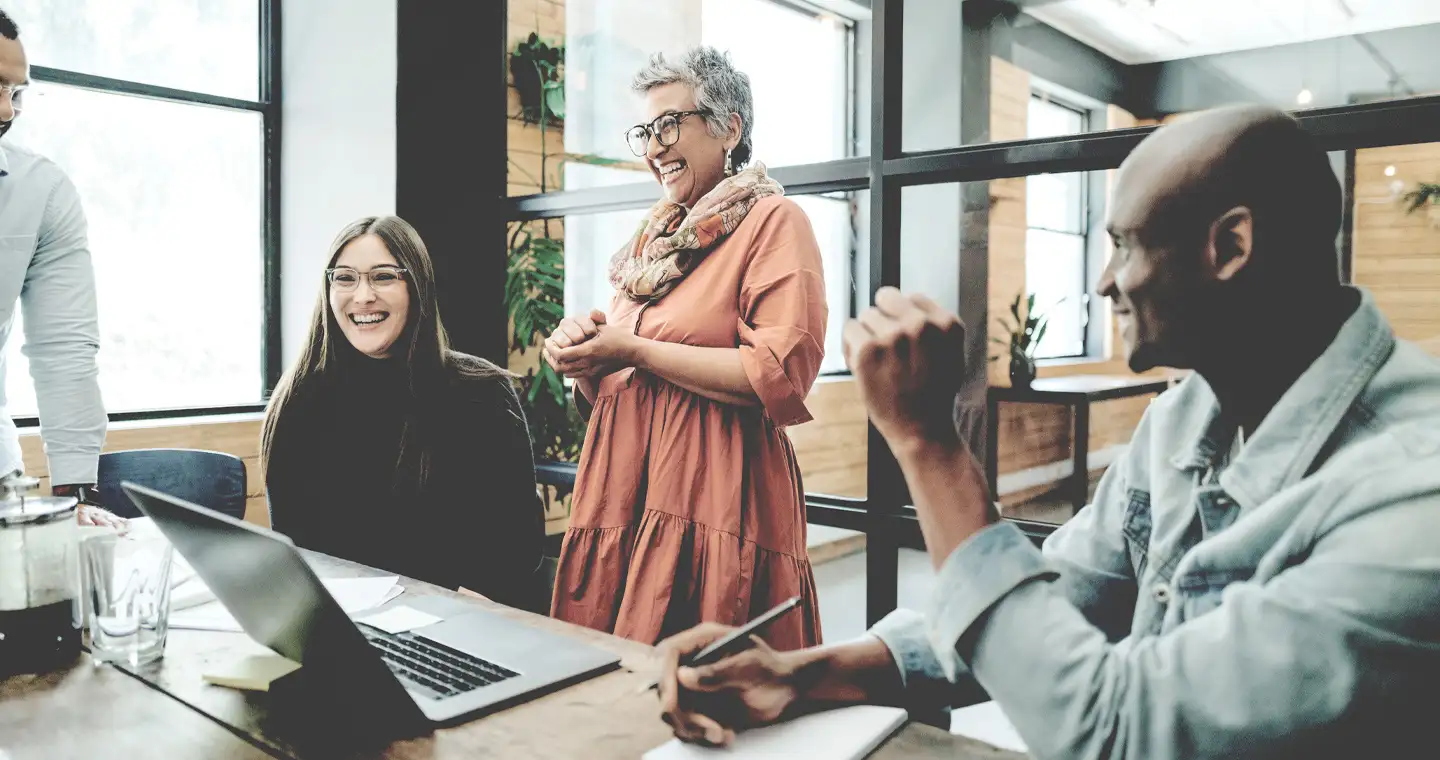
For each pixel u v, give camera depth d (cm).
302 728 90
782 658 91
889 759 83
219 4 336
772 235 162
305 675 100
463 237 305
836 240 492
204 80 335
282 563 81
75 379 191
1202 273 65
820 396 475
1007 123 517
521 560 180
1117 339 605
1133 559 90
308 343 182
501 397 186
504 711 94
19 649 108
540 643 111
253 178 348
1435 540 55
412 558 178
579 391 184
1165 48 620
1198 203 64
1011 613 65
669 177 175
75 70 307
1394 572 55
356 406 183
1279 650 57
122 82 315
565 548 173
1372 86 570
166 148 328
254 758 84
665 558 160
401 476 177
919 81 470
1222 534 69
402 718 89
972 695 93
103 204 316
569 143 351
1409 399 65
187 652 111
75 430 191
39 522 109
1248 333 67
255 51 345
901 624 96
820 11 479
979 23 473
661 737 88
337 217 325
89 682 103
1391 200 505
